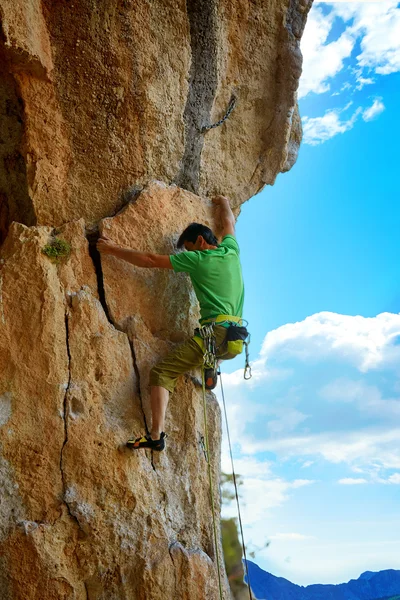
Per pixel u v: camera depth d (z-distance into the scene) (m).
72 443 4.47
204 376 4.99
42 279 4.66
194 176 5.66
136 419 4.78
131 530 4.52
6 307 4.57
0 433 4.37
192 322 5.26
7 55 4.69
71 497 4.40
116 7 4.99
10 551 4.22
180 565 4.62
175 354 4.81
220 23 5.57
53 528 4.33
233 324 4.76
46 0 4.88
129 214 5.09
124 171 5.23
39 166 5.01
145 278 5.09
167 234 5.23
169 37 5.27
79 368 4.64
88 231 5.09
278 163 6.18
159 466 4.82
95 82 5.04
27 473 4.38
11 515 4.30
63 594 4.27
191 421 5.04
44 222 5.07
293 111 6.44
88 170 5.15
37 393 4.50
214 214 5.63
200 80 5.57
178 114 5.43
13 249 4.72
